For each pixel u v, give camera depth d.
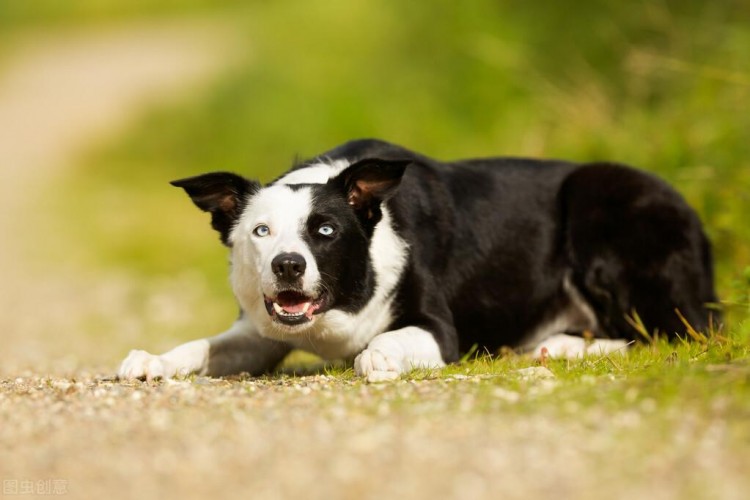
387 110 23.30
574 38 21.36
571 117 18.20
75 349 13.84
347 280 9.29
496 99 21.39
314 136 24.86
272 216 9.08
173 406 7.47
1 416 7.36
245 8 69.25
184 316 16.86
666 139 15.31
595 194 10.78
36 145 40.53
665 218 10.67
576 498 5.37
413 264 9.80
